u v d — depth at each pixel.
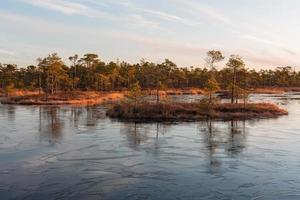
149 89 120.56
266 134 33.47
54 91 99.44
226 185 18.44
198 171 20.94
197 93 119.62
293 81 170.12
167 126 38.81
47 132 34.66
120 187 18.09
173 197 16.72
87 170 21.08
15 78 122.94
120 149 26.84
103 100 84.81
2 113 53.09
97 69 122.31
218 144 28.69
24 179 19.31
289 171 20.91
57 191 17.47
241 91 59.50
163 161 23.23
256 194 17.12
